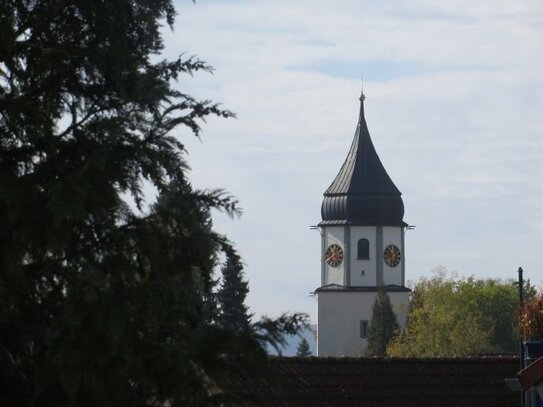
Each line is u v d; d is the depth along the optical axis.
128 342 29.58
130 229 31.50
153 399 31.56
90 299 29.25
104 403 29.69
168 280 30.72
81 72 33.06
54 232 29.88
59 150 32.09
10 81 32.53
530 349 53.16
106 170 31.06
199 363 31.31
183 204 32.09
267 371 32.34
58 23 33.47
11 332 30.89
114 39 33.19
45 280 31.72
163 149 32.75
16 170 32.47
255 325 32.66
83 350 29.25
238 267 32.59
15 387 31.06
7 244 30.00
